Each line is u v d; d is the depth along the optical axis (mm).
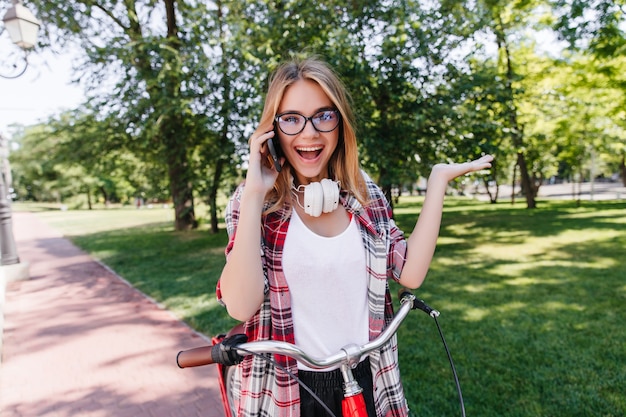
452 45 9250
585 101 13922
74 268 9336
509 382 3141
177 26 11055
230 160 10297
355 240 1308
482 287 5852
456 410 2805
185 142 11461
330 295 1265
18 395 3547
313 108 1257
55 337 4895
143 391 3521
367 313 1337
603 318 4395
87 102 11055
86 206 51344
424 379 3242
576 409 2752
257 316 1264
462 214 18188
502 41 14125
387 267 1374
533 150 20672
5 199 8266
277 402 1236
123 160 15461
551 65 12914
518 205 22594
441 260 7965
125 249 11656
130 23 11891
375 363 1349
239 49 8469
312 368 1162
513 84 12414
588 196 31078
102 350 4430
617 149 20375
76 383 3717
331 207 1261
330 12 8977
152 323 5207
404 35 8555
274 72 1312
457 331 4199
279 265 1247
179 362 1225
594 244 8914
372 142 8625
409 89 9156
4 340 4871
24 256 11641
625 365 3322
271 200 1312
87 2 10711
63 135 13711
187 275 7746
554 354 3578
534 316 4555
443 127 9188
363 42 9008
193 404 3295
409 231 12383
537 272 6621
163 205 51969
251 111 8633
